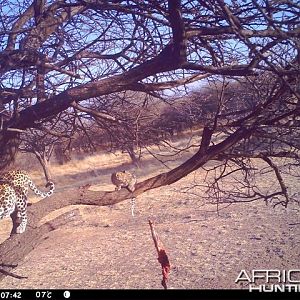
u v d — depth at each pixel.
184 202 20.36
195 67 3.71
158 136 5.55
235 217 17.17
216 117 4.16
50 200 4.71
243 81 4.34
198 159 4.29
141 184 4.55
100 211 20.98
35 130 5.55
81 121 5.61
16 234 4.69
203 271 11.80
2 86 4.53
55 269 13.16
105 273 12.50
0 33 4.31
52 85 4.75
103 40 4.83
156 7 4.13
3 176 5.43
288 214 16.56
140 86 4.53
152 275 12.03
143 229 17.25
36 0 4.78
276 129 4.35
